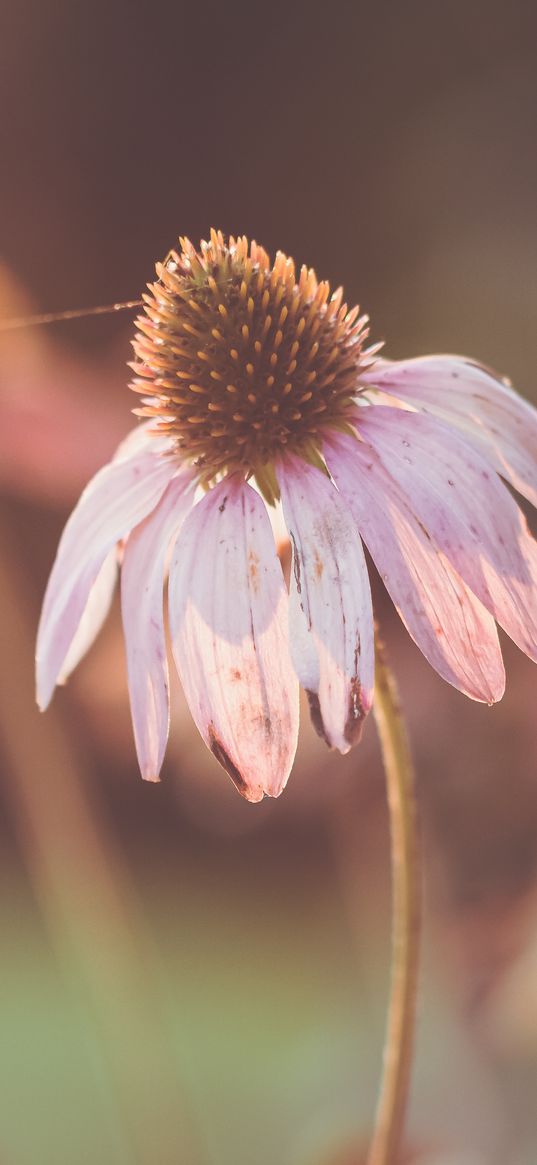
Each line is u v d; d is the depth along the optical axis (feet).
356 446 1.16
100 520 1.19
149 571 1.16
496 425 1.19
